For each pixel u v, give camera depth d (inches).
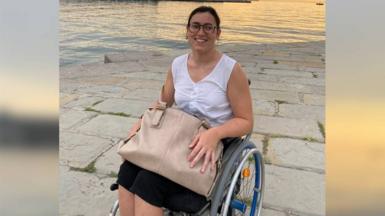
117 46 318.7
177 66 77.9
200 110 73.5
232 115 75.1
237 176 68.9
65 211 96.4
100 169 118.3
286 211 98.2
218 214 72.7
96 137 144.5
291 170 120.0
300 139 147.3
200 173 63.6
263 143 142.1
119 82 242.8
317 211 98.3
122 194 67.7
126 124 160.7
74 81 240.5
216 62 73.6
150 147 65.2
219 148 68.2
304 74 282.0
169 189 65.8
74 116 169.6
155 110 70.0
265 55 351.6
